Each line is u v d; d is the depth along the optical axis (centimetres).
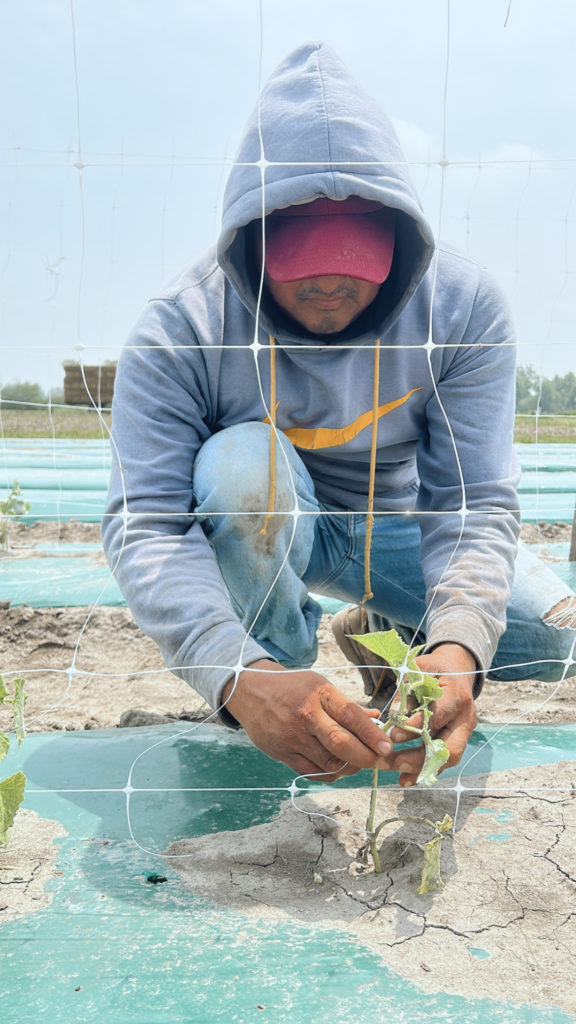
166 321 174
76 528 479
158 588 152
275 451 173
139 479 167
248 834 148
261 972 112
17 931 121
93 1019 103
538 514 467
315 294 157
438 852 129
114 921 123
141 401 172
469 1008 104
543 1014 103
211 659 140
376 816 153
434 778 120
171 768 178
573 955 115
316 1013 103
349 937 119
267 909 127
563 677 202
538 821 151
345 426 188
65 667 260
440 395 185
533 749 186
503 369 181
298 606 188
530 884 131
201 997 107
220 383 182
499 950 116
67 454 744
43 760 183
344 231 153
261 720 134
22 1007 105
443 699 135
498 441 179
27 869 137
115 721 212
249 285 170
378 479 209
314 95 158
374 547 208
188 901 128
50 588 339
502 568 161
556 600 195
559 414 347
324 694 131
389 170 153
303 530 185
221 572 182
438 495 182
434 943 118
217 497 169
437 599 158
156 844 146
